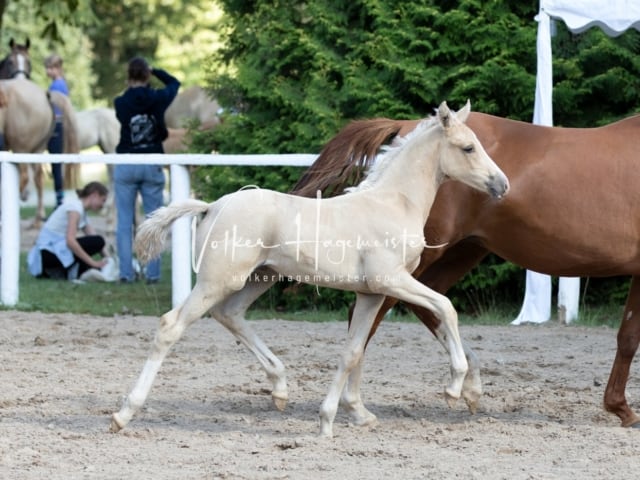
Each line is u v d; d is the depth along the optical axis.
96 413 9.24
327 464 7.47
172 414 9.27
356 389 8.84
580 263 9.14
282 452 7.89
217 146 16.89
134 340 12.89
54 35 25.59
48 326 13.75
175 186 14.66
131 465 7.47
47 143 25.05
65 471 7.27
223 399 9.90
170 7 55.62
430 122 8.52
